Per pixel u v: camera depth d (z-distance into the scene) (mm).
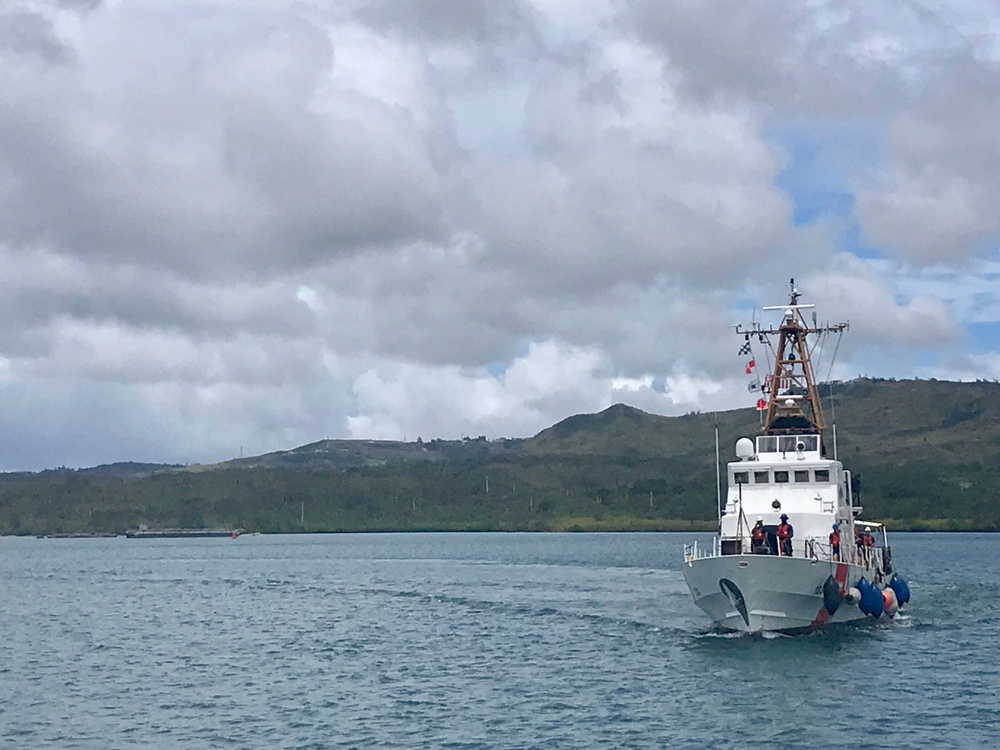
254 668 58031
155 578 138500
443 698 48438
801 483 63094
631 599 90812
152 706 48094
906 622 68750
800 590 56719
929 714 43781
